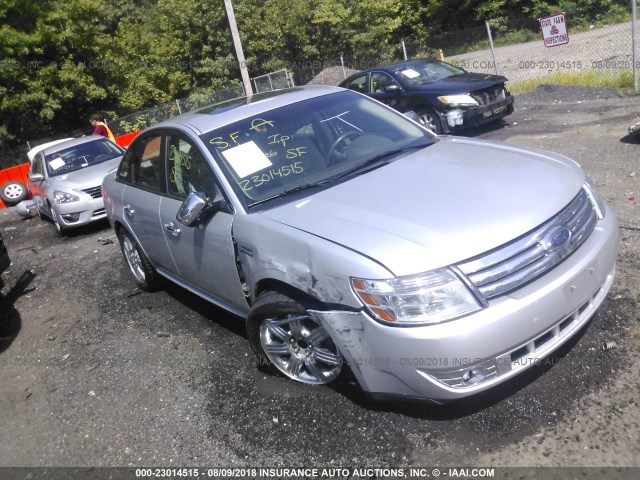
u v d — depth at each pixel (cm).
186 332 477
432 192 326
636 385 307
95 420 381
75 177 926
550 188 317
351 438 312
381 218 308
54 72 2242
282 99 446
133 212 503
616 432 281
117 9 3503
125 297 586
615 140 771
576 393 310
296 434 324
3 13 2164
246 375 392
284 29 2617
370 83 1134
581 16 2742
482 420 305
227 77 2581
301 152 395
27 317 593
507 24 3044
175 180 438
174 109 2361
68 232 952
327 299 298
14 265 816
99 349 482
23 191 1409
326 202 340
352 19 2739
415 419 315
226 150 393
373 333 281
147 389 404
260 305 345
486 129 1037
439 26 3447
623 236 477
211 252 390
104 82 2458
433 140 426
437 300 270
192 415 362
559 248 293
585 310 310
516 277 280
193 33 2602
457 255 274
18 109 2247
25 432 386
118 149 1056
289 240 318
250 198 367
